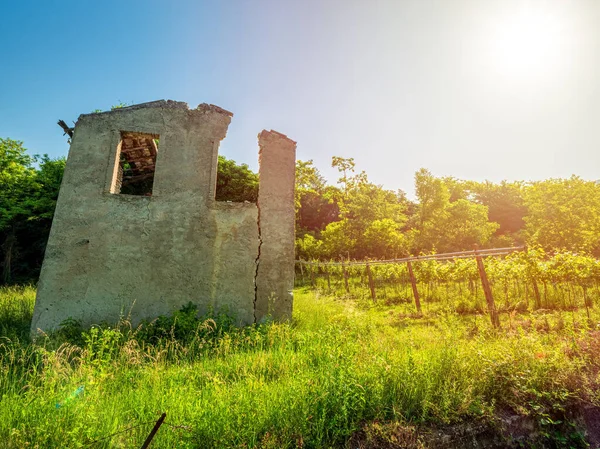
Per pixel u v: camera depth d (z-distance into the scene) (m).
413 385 3.63
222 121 8.82
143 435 2.75
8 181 18.20
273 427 3.00
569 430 3.57
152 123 8.41
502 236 34.66
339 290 15.05
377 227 26.50
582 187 22.14
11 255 19.28
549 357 4.12
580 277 8.47
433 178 31.22
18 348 5.48
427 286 12.57
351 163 33.31
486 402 3.54
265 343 6.10
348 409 3.23
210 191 8.34
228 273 8.02
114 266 7.53
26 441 2.58
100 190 7.79
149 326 6.62
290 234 8.60
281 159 9.02
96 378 3.84
